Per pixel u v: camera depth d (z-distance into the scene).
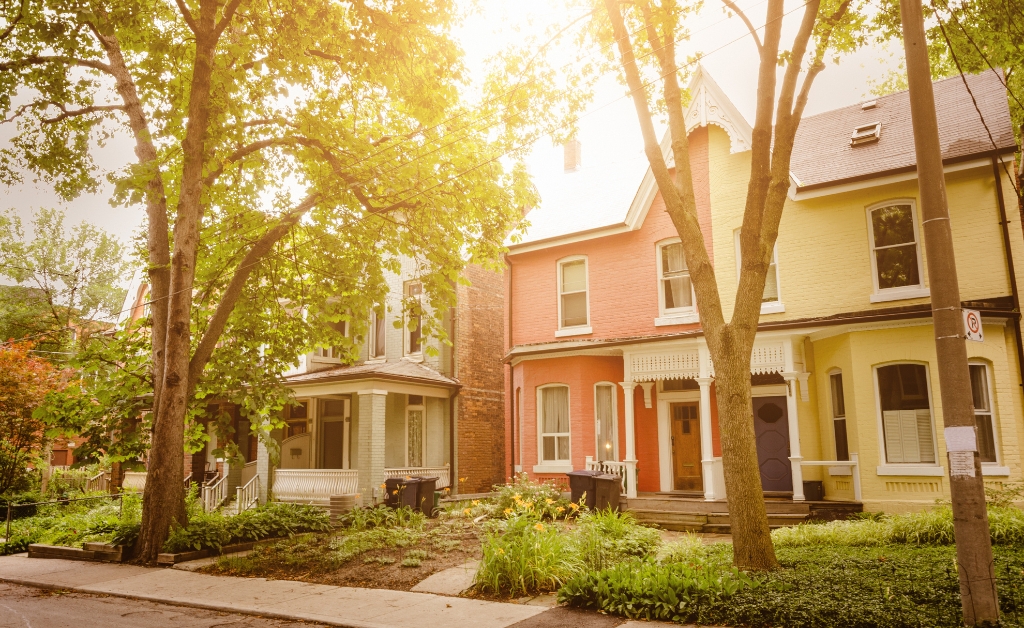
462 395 21.19
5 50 12.43
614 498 14.03
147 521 12.53
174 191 14.31
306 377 19.94
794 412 13.86
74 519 17.08
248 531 13.45
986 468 12.24
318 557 11.17
